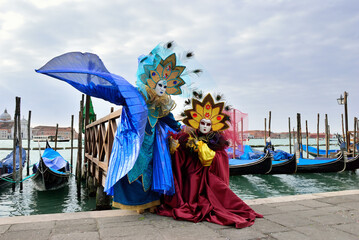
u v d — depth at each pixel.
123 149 3.22
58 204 9.10
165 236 2.71
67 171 12.46
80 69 2.97
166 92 3.65
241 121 4.00
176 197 3.44
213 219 3.17
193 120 3.74
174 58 3.63
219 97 3.79
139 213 3.48
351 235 2.79
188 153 3.67
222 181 3.61
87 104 13.32
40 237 2.65
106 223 3.09
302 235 2.78
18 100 11.36
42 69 2.82
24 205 8.96
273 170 14.53
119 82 3.12
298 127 20.17
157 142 3.49
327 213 3.59
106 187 3.20
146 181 3.39
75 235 2.71
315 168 16.02
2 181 11.50
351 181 13.91
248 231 2.88
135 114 3.07
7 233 2.75
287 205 4.02
